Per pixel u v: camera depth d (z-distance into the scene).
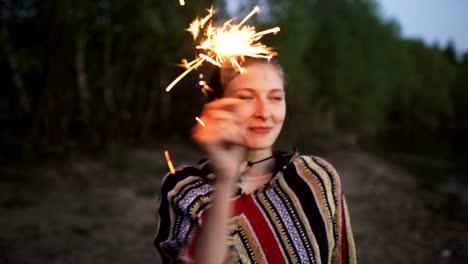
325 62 34.16
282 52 16.17
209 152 1.23
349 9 37.97
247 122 1.50
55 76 12.33
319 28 34.72
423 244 7.59
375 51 38.78
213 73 1.62
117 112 15.09
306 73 27.42
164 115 19.08
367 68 37.56
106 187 9.84
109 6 12.61
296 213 1.50
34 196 8.65
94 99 14.11
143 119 18.00
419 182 14.55
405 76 51.97
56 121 12.73
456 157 24.67
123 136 15.73
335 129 34.12
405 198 11.50
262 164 1.59
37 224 7.08
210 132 1.22
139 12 13.15
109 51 14.27
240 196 1.50
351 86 35.25
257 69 1.51
